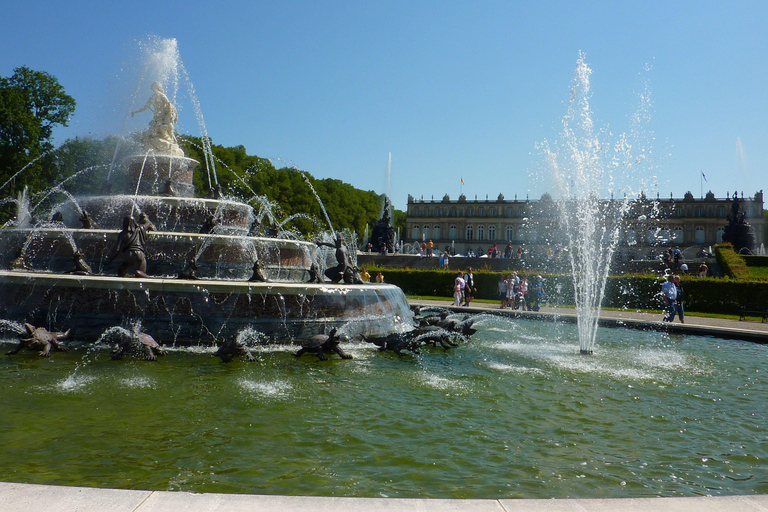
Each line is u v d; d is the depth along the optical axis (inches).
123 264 604.1
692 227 4699.8
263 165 3486.7
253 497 183.8
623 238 3494.1
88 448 269.6
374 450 281.6
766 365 559.2
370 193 5777.6
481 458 275.7
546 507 183.6
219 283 536.7
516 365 520.7
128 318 522.9
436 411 357.1
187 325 526.0
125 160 895.1
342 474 248.5
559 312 1089.4
